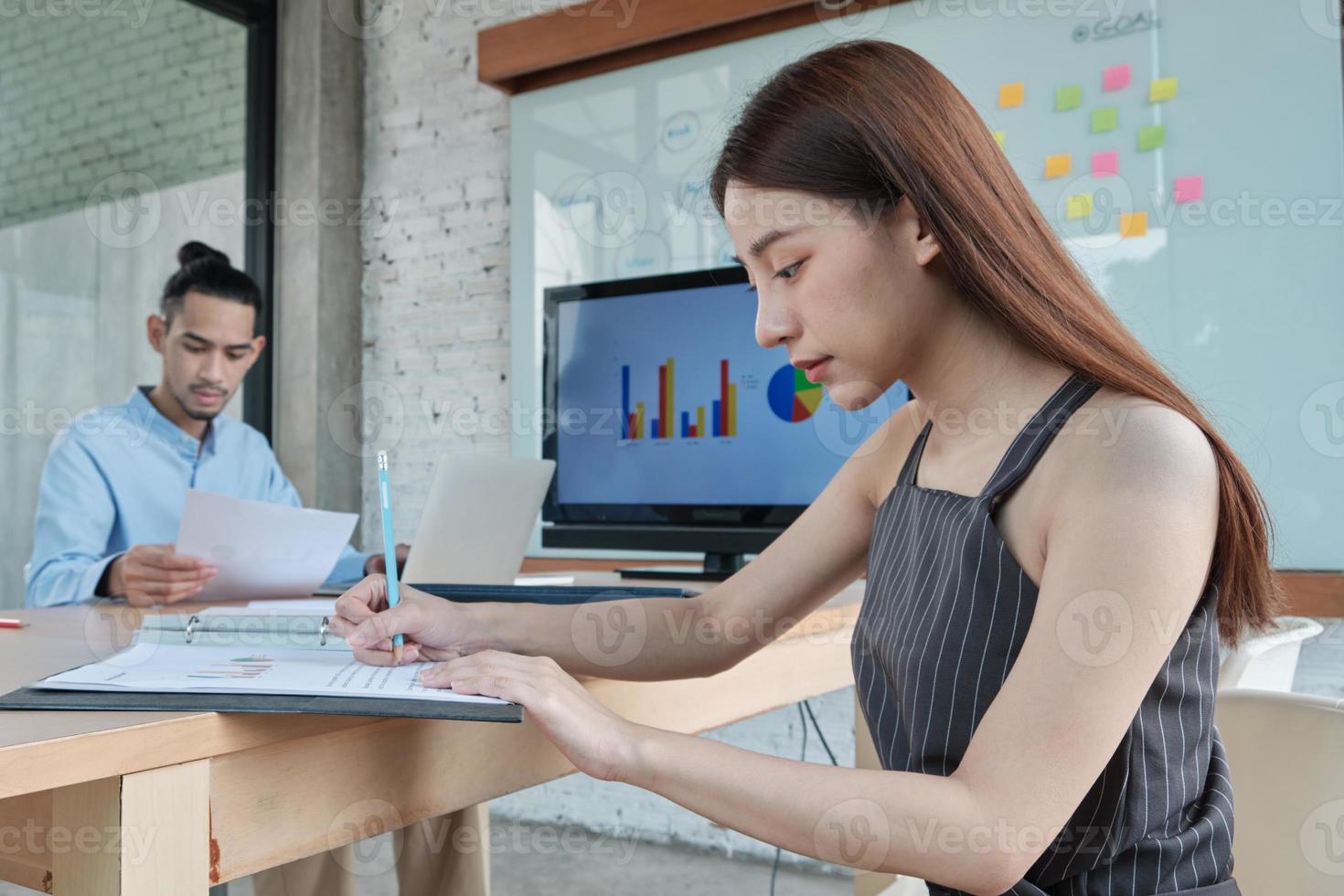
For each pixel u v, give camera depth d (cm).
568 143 295
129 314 322
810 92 71
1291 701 88
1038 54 227
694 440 160
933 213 69
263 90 357
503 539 140
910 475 83
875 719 80
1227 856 70
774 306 74
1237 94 205
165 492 227
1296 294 199
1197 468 63
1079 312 69
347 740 68
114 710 58
